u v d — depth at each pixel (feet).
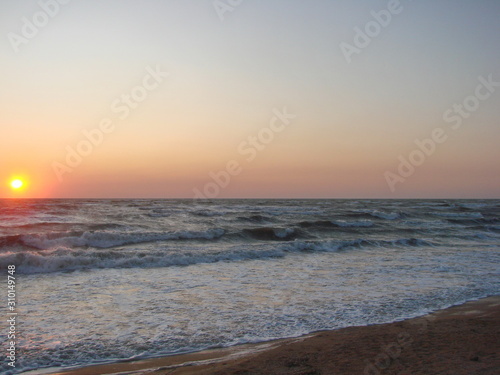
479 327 26.02
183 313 29.58
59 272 45.01
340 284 39.93
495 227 110.01
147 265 49.78
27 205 175.01
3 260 45.37
